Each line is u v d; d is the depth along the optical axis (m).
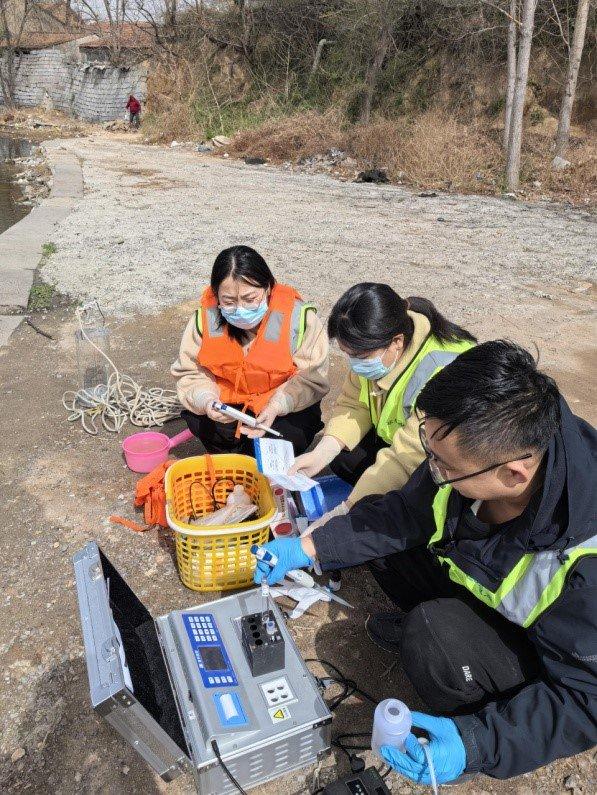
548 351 5.09
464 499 1.69
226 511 2.65
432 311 2.36
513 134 12.23
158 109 23.64
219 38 22.55
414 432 2.27
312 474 2.65
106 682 1.50
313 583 2.53
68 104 33.72
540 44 16.33
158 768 1.74
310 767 1.92
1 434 3.69
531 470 1.39
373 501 2.23
